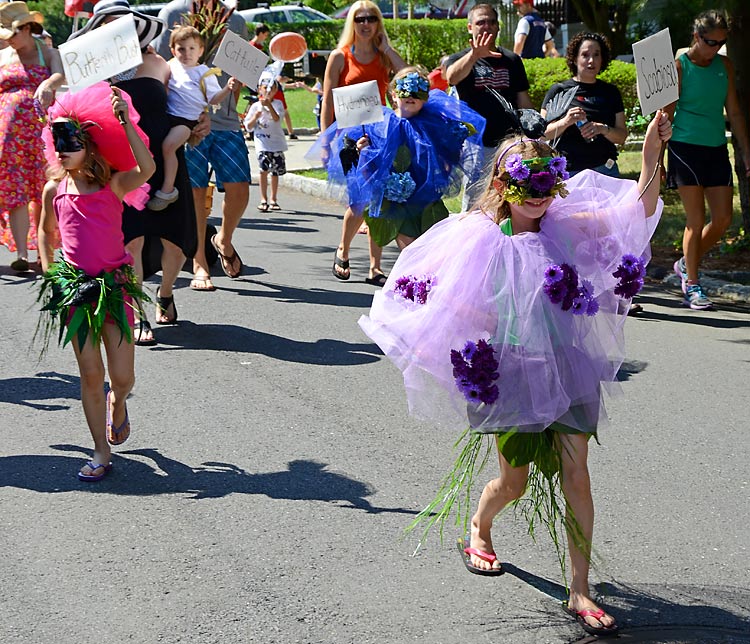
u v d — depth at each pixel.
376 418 6.56
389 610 4.40
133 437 6.23
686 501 5.45
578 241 4.37
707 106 9.01
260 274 10.49
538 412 4.18
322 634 4.21
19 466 5.79
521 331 4.19
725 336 8.43
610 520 5.23
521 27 18.41
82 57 5.52
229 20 10.28
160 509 5.30
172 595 4.49
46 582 4.58
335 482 5.63
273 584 4.59
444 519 5.15
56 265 5.60
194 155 9.40
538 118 8.39
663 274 10.50
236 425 6.43
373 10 9.34
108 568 4.71
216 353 7.86
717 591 4.60
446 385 4.36
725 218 9.23
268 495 5.46
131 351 5.68
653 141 4.52
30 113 9.86
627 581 4.67
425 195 8.41
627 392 7.09
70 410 6.66
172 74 8.16
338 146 8.83
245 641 4.15
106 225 5.54
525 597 4.53
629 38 14.62
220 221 13.57
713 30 8.83
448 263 4.30
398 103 8.45
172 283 8.51
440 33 29.53
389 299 4.46
